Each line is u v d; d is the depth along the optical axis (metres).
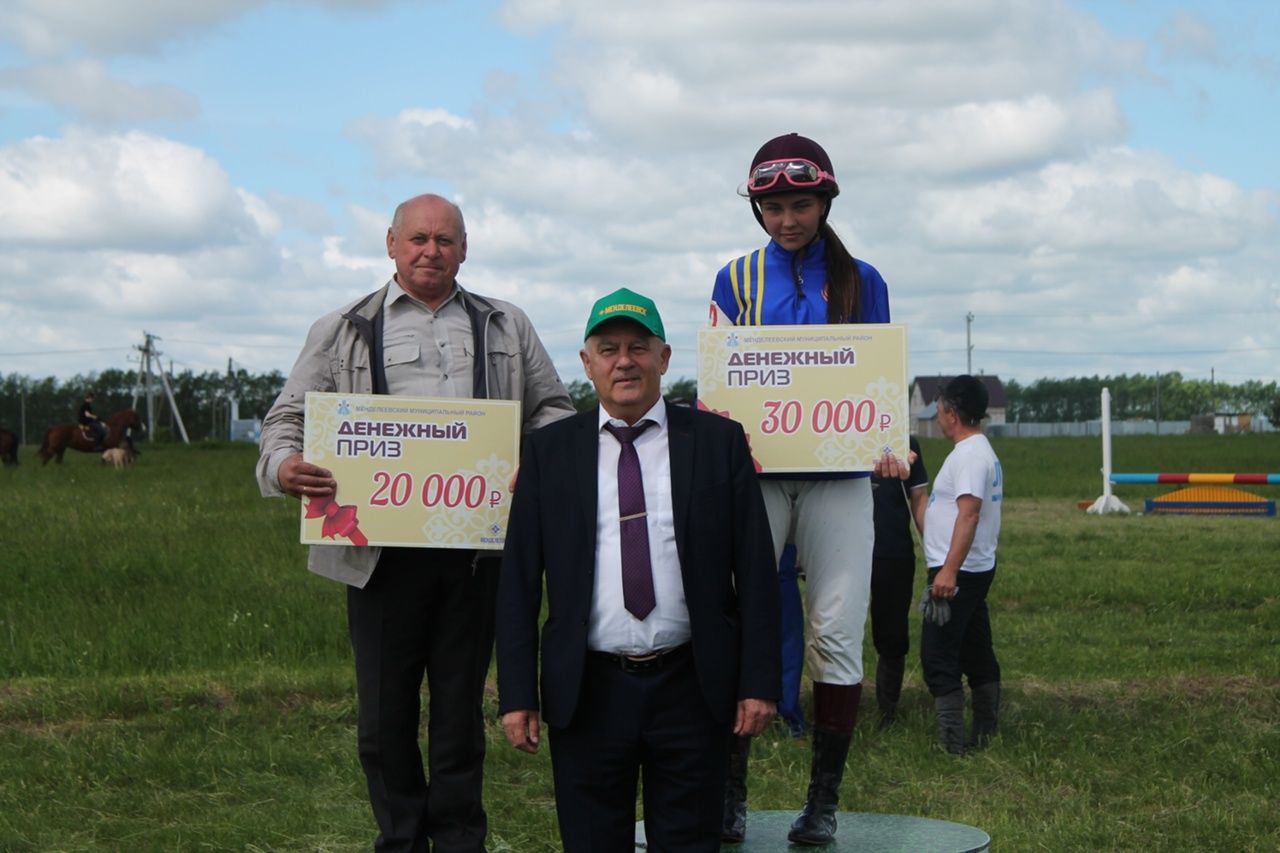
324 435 4.58
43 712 7.59
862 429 4.59
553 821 6.05
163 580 12.43
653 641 4.02
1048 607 12.17
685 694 4.06
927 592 7.26
